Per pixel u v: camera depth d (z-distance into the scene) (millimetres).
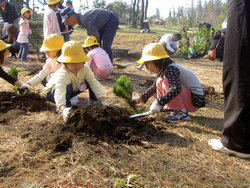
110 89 4141
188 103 2811
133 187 1644
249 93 1868
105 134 2312
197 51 10148
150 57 2516
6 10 8539
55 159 1943
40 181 1665
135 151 2123
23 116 2822
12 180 1665
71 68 2506
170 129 2617
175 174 1814
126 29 27031
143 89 4230
